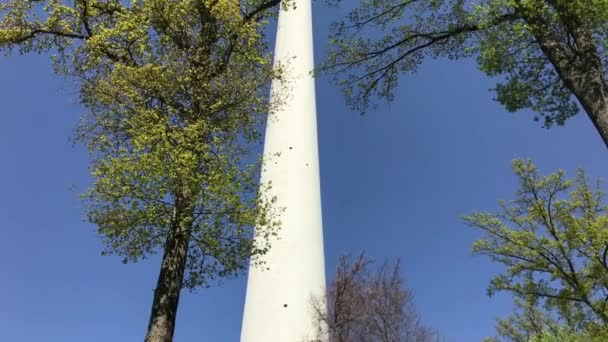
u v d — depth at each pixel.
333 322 19.25
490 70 12.23
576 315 17.50
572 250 16.77
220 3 11.77
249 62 12.37
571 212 17.39
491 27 11.77
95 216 10.21
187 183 10.03
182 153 9.89
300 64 31.48
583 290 16.23
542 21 10.84
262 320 22.25
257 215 11.24
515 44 11.94
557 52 10.79
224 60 12.31
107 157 10.41
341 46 15.17
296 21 33.72
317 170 28.09
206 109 11.40
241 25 12.39
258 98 12.12
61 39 12.27
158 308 9.96
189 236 10.73
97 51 11.27
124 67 10.61
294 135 28.22
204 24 12.25
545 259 17.17
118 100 10.90
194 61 11.76
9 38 11.98
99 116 11.09
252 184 11.29
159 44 11.64
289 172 26.81
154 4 11.33
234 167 10.84
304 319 21.86
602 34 10.91
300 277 23.42
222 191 10.25
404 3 14.20
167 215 10.31
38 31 12.23
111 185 9.74
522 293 17.48
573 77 10.27
